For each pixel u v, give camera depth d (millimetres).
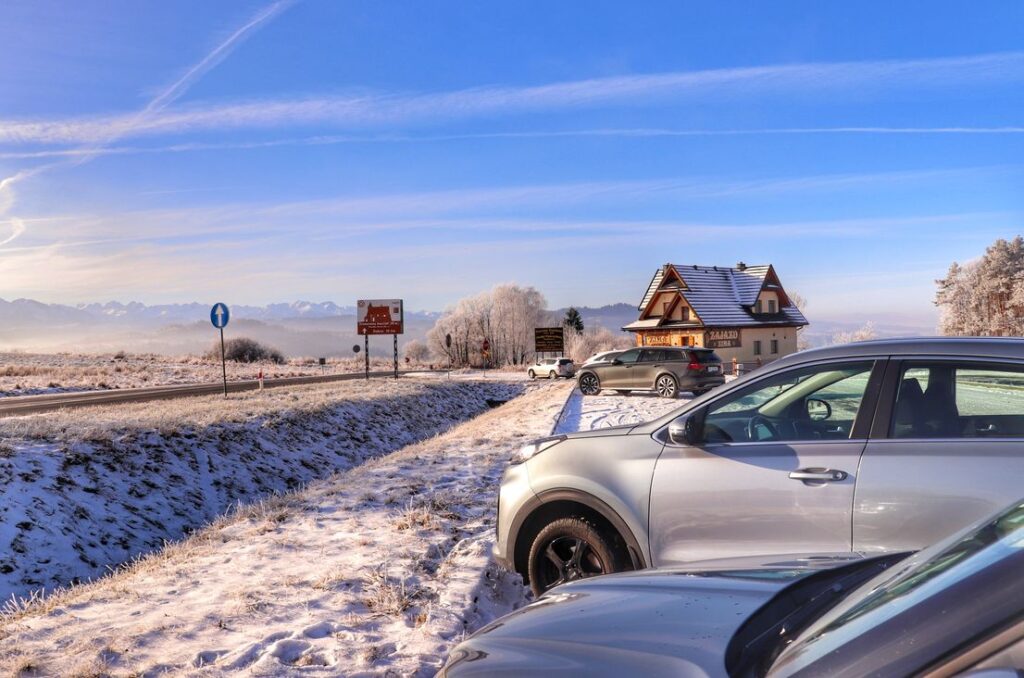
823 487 4098
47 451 13516
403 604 5613
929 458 3875
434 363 112625
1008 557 1437
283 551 7434
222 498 15266
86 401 29250
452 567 6523
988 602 1362
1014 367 3818
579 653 2115
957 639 1351
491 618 5738
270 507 9789
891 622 1508
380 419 27500
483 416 28906
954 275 82812
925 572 1772
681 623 2184
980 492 3701
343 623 5316
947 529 3754
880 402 4121
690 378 26172
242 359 96812
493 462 12383
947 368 4008
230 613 5582
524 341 119750
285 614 5559
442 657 4785
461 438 16484
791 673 1612
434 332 119188
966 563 1641
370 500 9703
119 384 43938
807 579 2463
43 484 12180
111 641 5047
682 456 4605
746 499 4312
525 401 33125
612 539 4898
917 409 4043
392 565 6676
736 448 4473
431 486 10586
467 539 7430
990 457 3754
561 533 5070
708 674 1819
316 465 19719
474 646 2400
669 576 2717
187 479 15180
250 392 31953
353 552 7211
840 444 4160
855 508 3990
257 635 5156
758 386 4441
